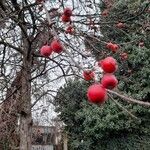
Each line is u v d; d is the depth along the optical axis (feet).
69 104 36.04
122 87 38.11
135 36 26.00
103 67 7.57
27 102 17.98
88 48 18.12
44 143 35.91
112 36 33.32
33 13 17.28
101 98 7.09
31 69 19.38
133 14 19.77
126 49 37.19
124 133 38.83
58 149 40.32
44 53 10.09
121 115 37.42
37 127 27.86
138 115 38.52
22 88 18.26
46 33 18.13
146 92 38.47
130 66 39.24
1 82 20.15
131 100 6.43
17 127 22.68
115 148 38.68
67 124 40.19
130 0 30.48
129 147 38.52
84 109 37.76
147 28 20.59
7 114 19.11
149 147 38.19
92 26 17.54
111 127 37.11
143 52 37.93
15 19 16.44
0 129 22.66
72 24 14.76
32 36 18.42
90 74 7.49
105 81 7.20
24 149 17.37
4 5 18.10
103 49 19.01
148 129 38.73
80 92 33.78
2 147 24.17
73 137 40.37
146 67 38.52
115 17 19.19
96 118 37.63
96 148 39.47
